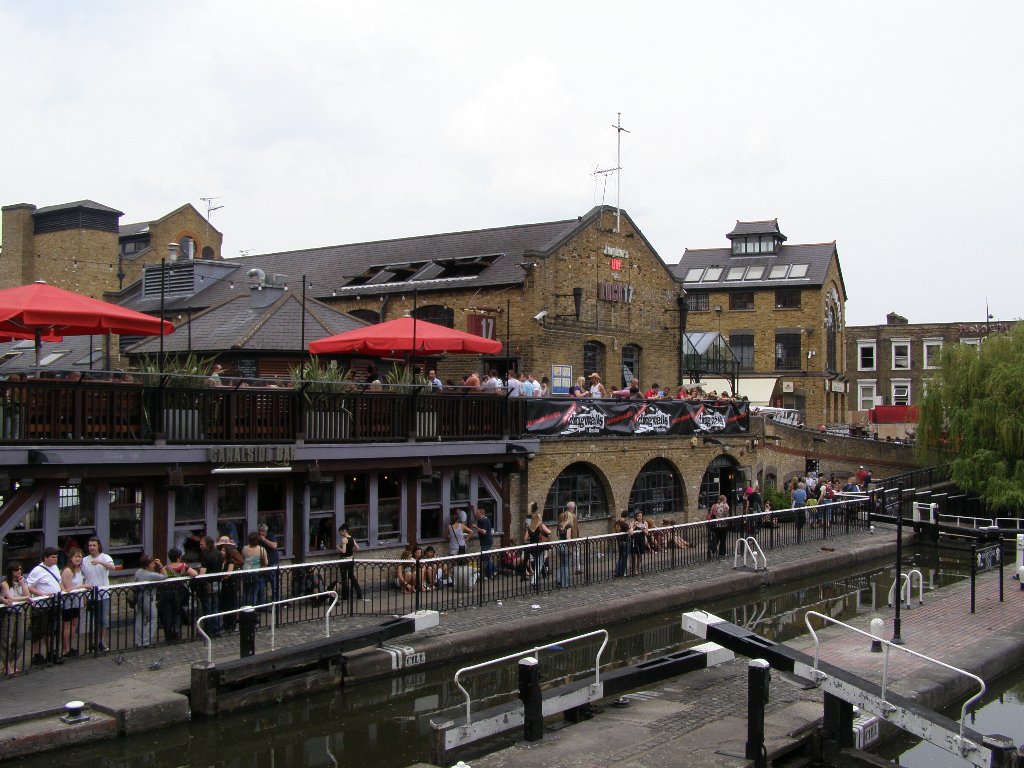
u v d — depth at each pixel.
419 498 17.75
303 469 15.28
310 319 20.36
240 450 14.27
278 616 13.68
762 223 48.69
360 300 27.00
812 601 17.97
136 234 38.91
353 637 11.74
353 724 10.95
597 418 21.59
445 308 25.53
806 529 23.55
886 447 34.06
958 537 25.12
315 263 31.05
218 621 12.84
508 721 9.54
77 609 11.65
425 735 10.63
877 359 55.00
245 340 19.06
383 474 17.31
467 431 18.11
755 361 46.56
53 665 11.29
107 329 14.94
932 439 30.88
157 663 11.32
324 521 16.39
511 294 24.17
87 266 33.81
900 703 9.23
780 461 30.28
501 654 13.59
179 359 19.20
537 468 19.91
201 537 14.62
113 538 13.70
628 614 15.82
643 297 27.94
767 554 21.28
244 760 9.92
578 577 17.36
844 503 25.00
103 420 12.96
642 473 23.42
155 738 9.91
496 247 27.09
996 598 17.19
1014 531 26.30
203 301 26.42
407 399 16.88
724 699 11.09
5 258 35.03
